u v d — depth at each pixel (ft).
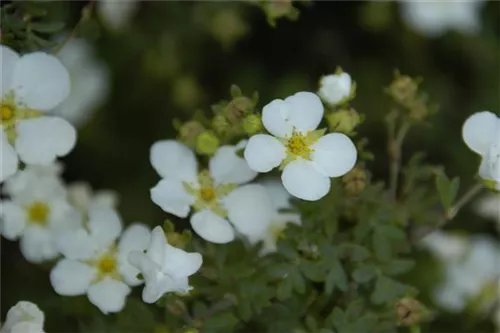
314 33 2.68
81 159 2.60
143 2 2.63
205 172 2.18
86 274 2.20
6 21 2.18
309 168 2.12
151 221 2.55
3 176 2.13
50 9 2.30
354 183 2.18
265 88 2.65
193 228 2.16
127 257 2.16
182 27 2.63
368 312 2.19
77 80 2.56
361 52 2.69
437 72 2.69
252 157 2.11
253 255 2.19
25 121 2.15
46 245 2.30
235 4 2.60
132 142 2.63
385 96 2.63
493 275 2.49
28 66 2.14
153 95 2.65
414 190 2.34
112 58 2.63
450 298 2.48
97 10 2.58
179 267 2.08
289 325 2.17
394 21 2.67
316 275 2.17
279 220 2.28
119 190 2.59
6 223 2.29
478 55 2.69
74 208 2.33
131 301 2.19
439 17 2.65
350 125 2.14
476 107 2.67
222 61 2.67
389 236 2.19
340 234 2.21
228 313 2.16
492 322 2.48
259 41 2.68
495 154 2.15
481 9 2.70
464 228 2.60
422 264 2.50
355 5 2.67
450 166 2.63
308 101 2.12
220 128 2.15
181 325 2.18
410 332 2.27
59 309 2.33
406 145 2.64
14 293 2.42
